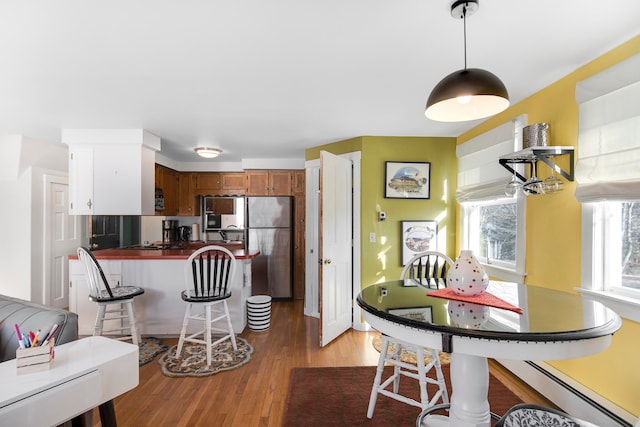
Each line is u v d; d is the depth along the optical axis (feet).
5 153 12.18
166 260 11.13
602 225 6.41
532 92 8.07
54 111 9.39
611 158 5.84
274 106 9.05
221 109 9.28
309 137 12.48
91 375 3.98
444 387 6.52
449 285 5.57
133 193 11.28
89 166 11.30
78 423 4.50
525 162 7.82
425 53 6.21
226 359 9.34
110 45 5.90
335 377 8.36
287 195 16.75
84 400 3.88
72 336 5.08
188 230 18.88
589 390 6.34
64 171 14.69
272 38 5.68
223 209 17.99
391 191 12.08
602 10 4.88
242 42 5.82
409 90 7.94
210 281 9.43
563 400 6.84
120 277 11.04
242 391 7.71
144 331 11.07
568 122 7.06
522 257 8.47
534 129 7.16
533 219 8.14
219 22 5.21
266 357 9.59
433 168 12.23
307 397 7.41
